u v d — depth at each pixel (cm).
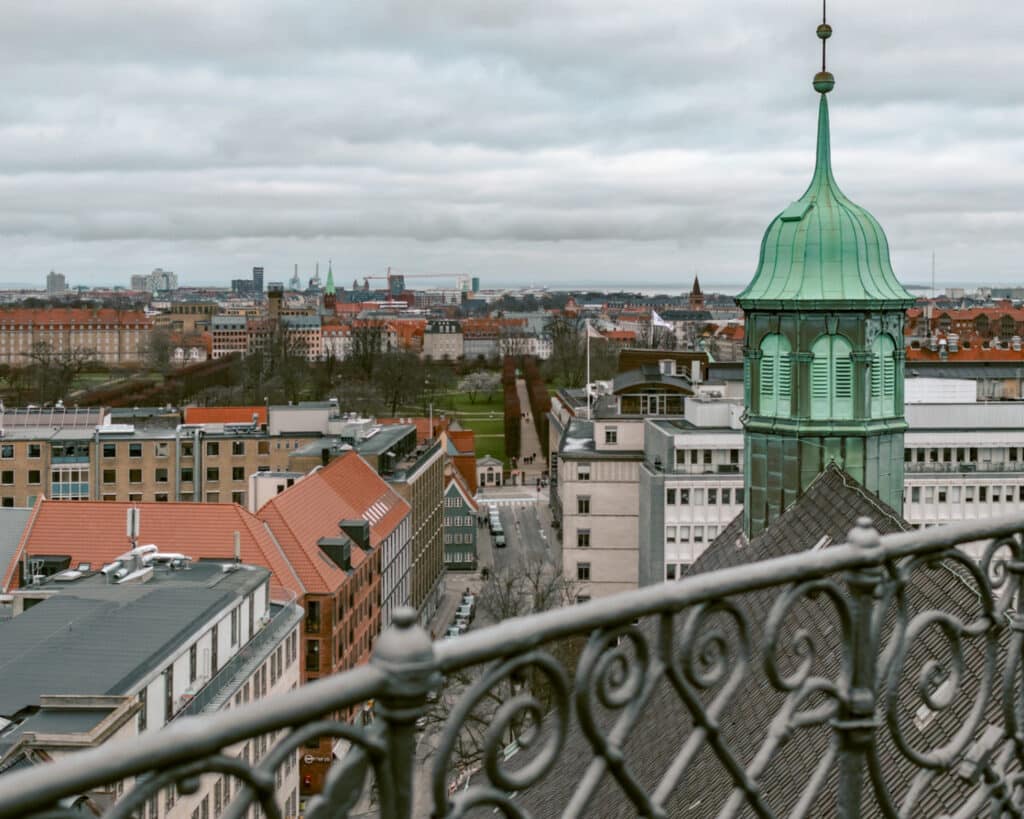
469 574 13862
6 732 4047
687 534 9006
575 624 591
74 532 7738
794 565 688
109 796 3294
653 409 10250
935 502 8325
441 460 13188
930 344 16488
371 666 518
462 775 4641
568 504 9900
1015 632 832
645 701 626
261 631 6238
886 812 754
